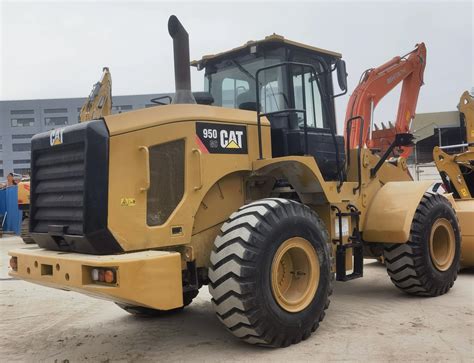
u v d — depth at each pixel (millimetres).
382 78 7363
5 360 4305
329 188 5031
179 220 4188
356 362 3895
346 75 5605
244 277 3939
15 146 75688
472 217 7227
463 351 4090
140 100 63562
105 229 3828
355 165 5809
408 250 5773
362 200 5758
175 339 4684
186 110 4320
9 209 19281
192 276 4375
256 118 4855
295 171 4746
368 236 5793
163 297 3715
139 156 4023
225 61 5688
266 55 5312
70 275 3770
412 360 3914
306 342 4367
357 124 6879
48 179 4383
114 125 3949
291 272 4504
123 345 4594
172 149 4219
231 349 4301
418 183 5949
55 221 4301
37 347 4633
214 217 4555
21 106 75312
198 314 5578
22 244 14867
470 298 5938
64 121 75688
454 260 6242
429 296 6008
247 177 4832
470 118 8828
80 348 4562
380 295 6176
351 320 5039
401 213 5629
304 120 4895
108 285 3576
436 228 6043
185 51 4469
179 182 4242
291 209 4375
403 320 5008
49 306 6254
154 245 4043
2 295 6969
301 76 5375
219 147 4484
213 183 4418
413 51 8078
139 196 4000
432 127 28938
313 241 4484
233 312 3986
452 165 8391
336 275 5281
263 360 3975
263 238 4066
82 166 3982
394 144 6113
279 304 4156
